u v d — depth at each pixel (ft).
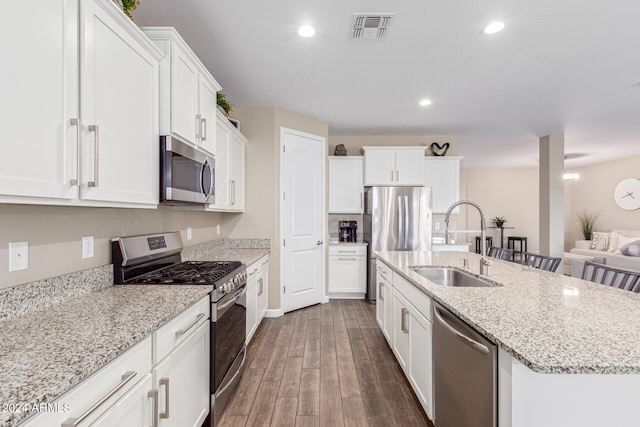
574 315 4.03
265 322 11.88
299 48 8.38
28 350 3.00
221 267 7.31
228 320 6.63
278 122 12.70
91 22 3.89
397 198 14.89
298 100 12.06
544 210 17.08
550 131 16.34
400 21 7.19
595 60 8.96
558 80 10.28
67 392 2.56
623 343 3.18
